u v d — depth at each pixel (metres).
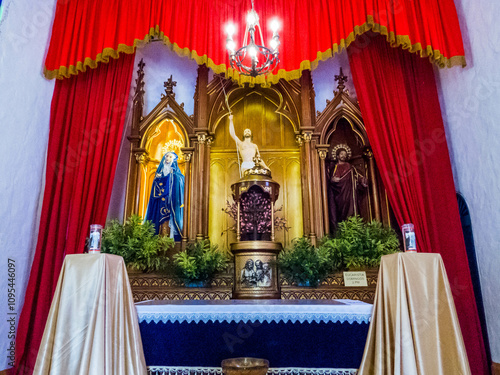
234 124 6.43
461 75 5.20
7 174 4.54
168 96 6.21
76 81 5.53
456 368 2.65
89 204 4.97
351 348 3.47
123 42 5.29
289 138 6.29
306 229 5.60
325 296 4.80
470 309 4.43
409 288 2.80
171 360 3.49
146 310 3.22
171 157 6.11
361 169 5.99
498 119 4.50
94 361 2.62
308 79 6.18
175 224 5.81
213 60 5.52
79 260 2.86
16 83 4.73
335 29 5.34
